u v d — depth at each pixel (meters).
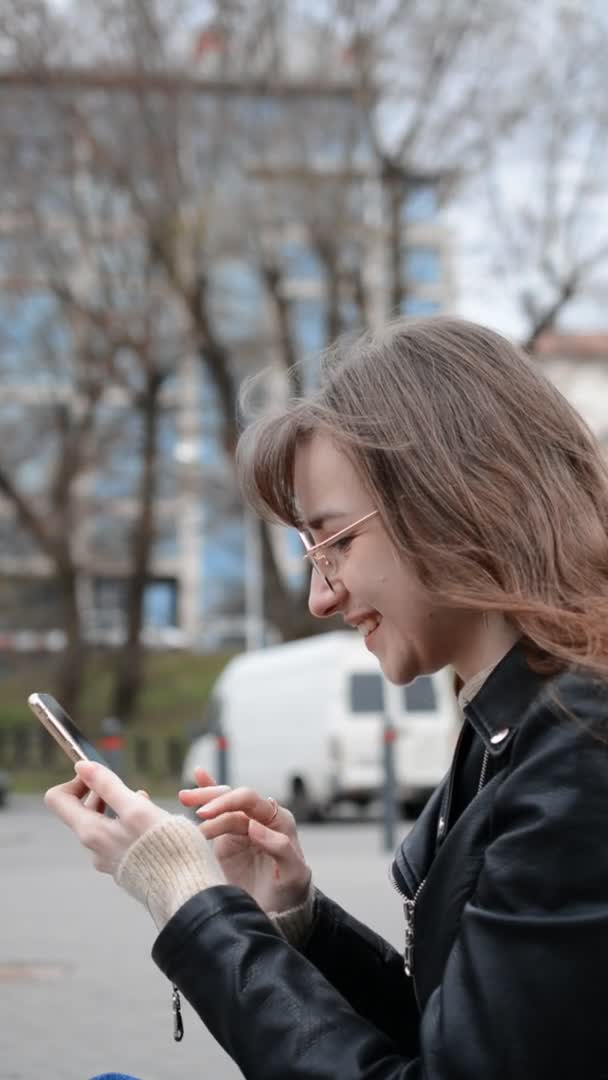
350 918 2.29
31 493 35.94
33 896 10.36
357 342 2.01
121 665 37.38
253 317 30.91
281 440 1.94
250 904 1.75
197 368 34.41
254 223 28.91
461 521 1.80
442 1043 1.56
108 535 39.12
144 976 6.83
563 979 1.53
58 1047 5.25
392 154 28.03
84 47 28.59
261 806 2.23
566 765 1.63
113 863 1.81
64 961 7.30
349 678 20.78
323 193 28.53
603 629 1.73
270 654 23.05
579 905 1.56
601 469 1.89
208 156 28.70
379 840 16.52
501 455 1.83
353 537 1.88
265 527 32.16
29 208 29.86
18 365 32.75
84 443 33.78
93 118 28.75
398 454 1.84
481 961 1.57
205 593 62.88
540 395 1.89
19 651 40.50
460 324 1.96
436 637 1.86
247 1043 1.66
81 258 31.55
